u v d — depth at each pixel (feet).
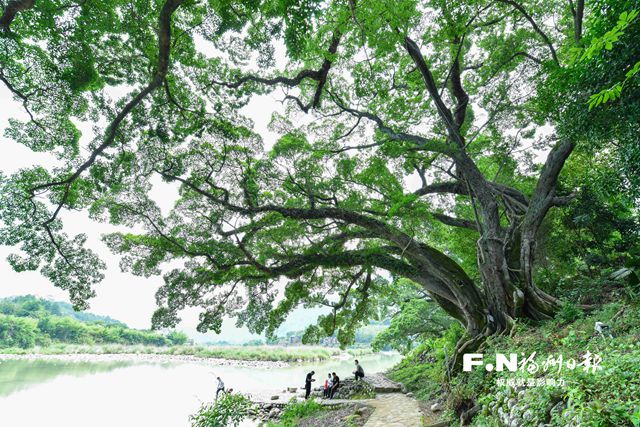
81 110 43.09
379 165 51.65
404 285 93.25
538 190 49.29
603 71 27.22
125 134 44.47
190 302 49.62
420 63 49.32
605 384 15.66
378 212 57.31
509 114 60.49
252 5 35.65
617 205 50.70
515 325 40.63
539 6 55.06
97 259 46.55
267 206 50.67
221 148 49.14
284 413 53.93
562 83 31.48
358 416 41.83
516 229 50.78
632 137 28.84
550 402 17.46
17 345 230.27
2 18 27.63
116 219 47.24
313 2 30.30
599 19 25.71
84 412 64.08
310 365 179.52
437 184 63.62
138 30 41.70
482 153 64.39
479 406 28.45
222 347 296.30
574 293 42.47
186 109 46.42
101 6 37.68
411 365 85.71
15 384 92.84
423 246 53.31
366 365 165.78
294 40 32.68
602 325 25.88
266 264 55.01
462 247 66.59
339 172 54.34
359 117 61.46
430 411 39.58
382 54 42.50
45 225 42.45
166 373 132.87
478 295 50.06
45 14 35.60
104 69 44.01
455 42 51.93
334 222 56.44
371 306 69.51
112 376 116.47
